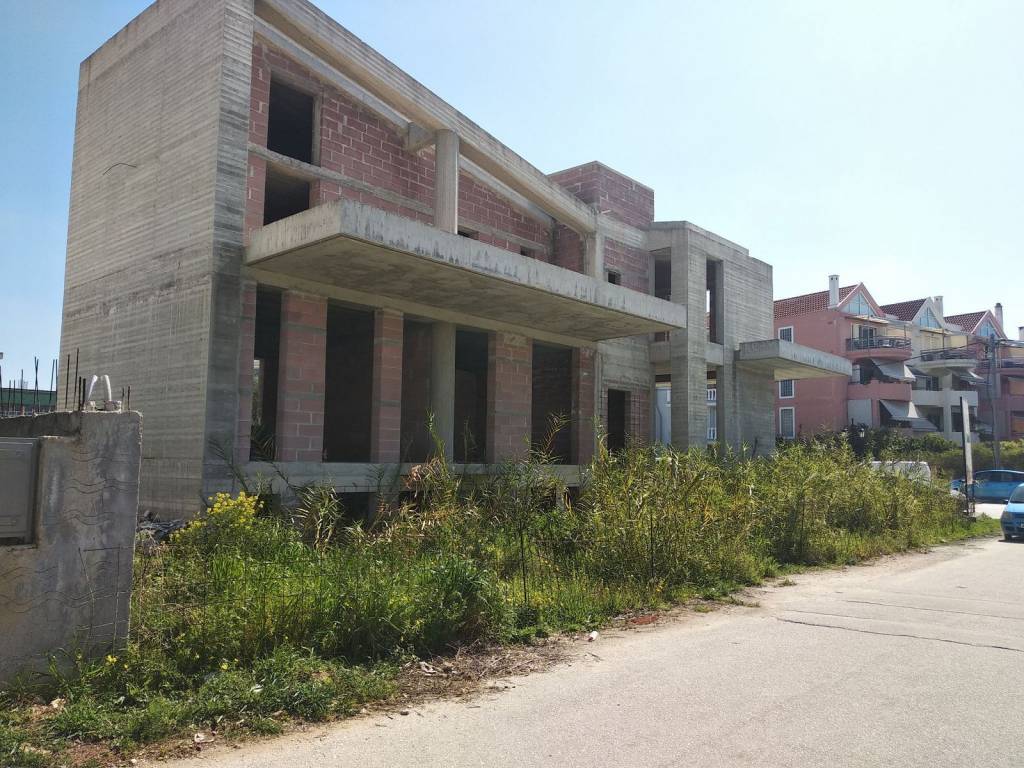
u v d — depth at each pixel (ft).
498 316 53.72
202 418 38.11
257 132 43.37
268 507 39.52
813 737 14.88
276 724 15.14
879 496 53.47
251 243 39.63
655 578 31.04
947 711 16.49
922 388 165.58
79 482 16.76
